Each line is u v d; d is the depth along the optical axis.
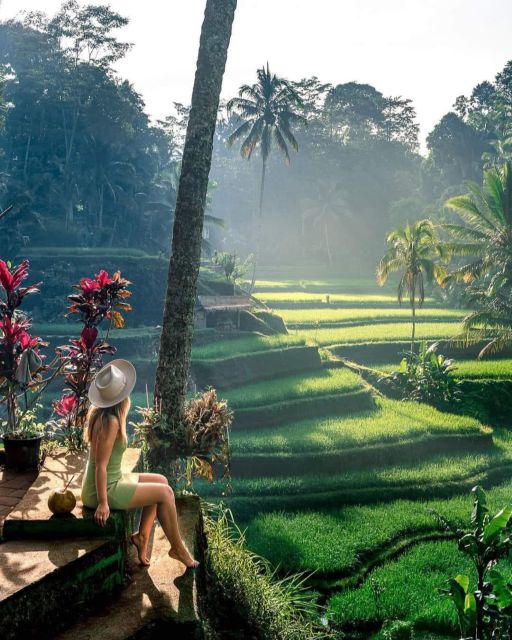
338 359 40.59
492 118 103.44
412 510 21.53
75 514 5.11
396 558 18.16
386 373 37.66
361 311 59.19
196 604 5.02
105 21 80.81
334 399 31.52
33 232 72.50
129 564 5.55
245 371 33.84
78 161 80.69
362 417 30.62
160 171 92.88
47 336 47.50
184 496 7.61
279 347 37.72
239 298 47.19
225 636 6.31
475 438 28.38
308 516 20.94
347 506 22.20
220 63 10.20
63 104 78.44
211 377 32.59
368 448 25.84
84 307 8.03
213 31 10.15
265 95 55.97
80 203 81.94
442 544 18.84
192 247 9.99
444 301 66.06
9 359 7.39
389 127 120.12
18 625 4.18
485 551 9.37
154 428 8.77
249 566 7.74
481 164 101.06
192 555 5.98
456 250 36.97
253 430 28.34
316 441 26.08
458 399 34.22
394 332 47.72
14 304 7.47
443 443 27.78
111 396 5.07
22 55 79.25
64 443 7.94
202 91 10.12
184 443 8.77
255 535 18.88
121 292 8.21
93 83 79.06
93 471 5.16
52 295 59.56
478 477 24.98
